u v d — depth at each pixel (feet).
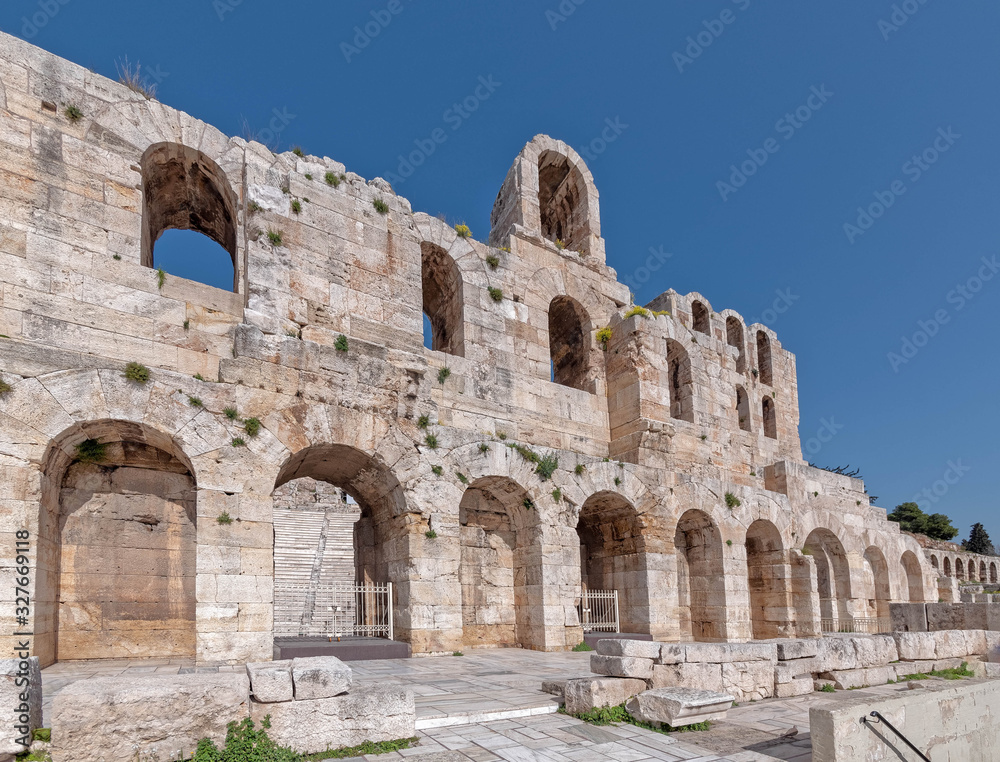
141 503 58.08
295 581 98.63
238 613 52.75
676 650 42.75
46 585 50.14
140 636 55.83
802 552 106.42
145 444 57.72
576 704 39.27
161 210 74.54
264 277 65.41
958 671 57.31
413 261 78.02
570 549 74.64
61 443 50.72
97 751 25.85
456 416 76.84
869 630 116.16
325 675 31.17
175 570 58.23
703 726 37.22
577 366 98.27
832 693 47.83
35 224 55.42
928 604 75.15
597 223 103.55
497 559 76.33
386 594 67.82
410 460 65.46
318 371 61.87
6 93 56.24
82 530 55.26
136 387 52.31
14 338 52.26
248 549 54.39
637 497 82.48
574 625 72.49
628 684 40.29
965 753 33.73
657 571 81.97
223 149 68.18
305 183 71.72
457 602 65.26
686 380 110.52
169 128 65.00
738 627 89.76
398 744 31.99
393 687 33.68
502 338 84.89
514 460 72.90
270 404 58.65
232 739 28.04
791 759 31.71
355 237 73.92
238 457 55.72
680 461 102.37
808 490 119.14
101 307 57.16
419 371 68.49
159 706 27.22
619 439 90.12
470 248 85.56
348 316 71.00
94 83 61.46
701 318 134.62
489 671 52.54
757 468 118.52
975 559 239.50
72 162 58.54
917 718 31.73
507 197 99.91
